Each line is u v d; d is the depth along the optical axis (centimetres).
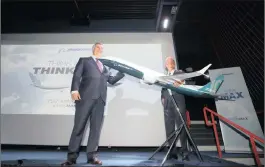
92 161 247
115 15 441
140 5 417
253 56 429
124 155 316
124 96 347
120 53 375
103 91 278
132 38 391
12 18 443
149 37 393
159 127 333
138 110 341
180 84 305
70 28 440
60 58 372
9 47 382
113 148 352
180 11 497
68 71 362
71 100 346
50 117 339
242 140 335
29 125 335
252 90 433
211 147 352
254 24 422
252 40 429
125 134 329
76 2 407
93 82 276
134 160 275
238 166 239
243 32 452
